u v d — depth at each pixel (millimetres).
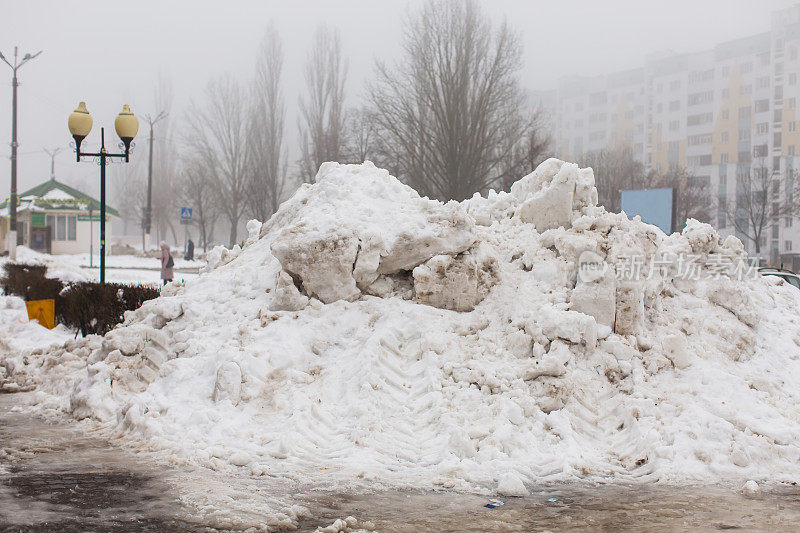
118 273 34312
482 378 7398
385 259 8984
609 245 8664
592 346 7730
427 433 6902
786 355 8617
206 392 7730
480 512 5336
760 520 5199
